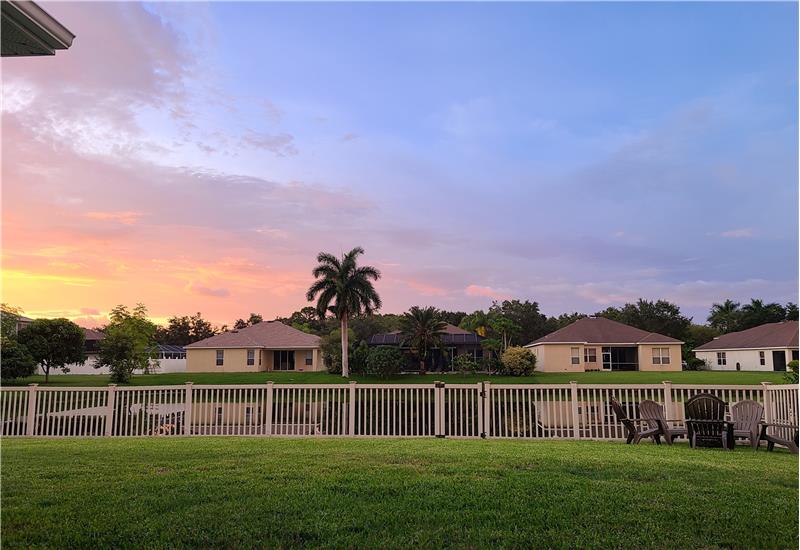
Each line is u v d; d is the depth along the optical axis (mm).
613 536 4816
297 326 75688
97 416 12492
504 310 79125
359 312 45906
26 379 42562
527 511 5508
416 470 7453
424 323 49500
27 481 6734
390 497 6020
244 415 12773
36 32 4074
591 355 48688
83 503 5727
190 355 50281
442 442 10906
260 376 44656
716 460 8680
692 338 68375
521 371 44031
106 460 8219
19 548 4488
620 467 7703
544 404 12953
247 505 5664
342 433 12461
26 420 12359
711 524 5129
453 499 5938
